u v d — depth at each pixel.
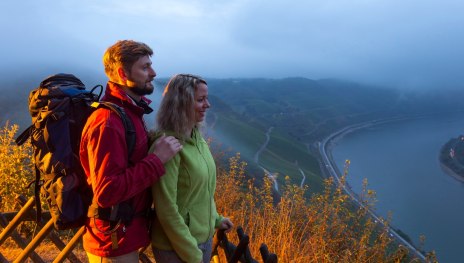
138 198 2.17
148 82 2.25
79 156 2.06
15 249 4.91
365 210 5.41
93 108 2.15
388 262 4.98
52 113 2.03
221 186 5.95
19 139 2.28
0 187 6.86
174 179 2.15
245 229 4.92
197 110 2.29
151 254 4.66
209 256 2.46
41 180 2.28
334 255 4.70
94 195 1.99
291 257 4.22
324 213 5.19
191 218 2.27
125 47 2.14
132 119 2.14
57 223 2.06
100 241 2.08
